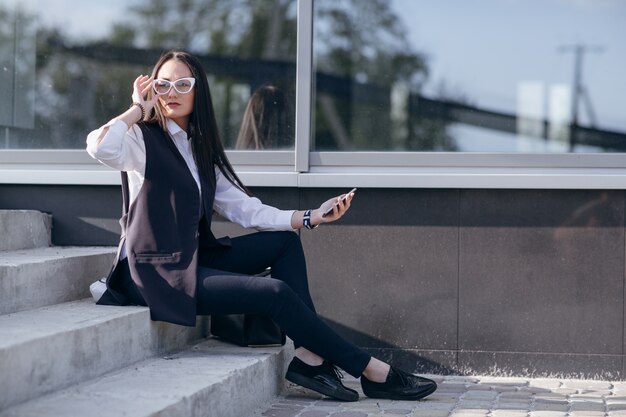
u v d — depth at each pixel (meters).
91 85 5.04
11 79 5.07
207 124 3.89
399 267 4.56
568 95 4.66
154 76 3.84
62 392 2.99
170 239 3.71
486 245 4.50
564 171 4.54
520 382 4.35
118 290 3.83
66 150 4.93
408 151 4.73
